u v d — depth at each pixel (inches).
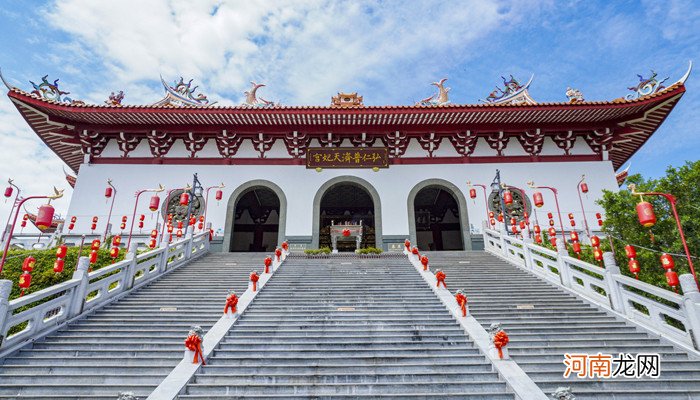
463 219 837.8
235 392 245.0
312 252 674.2
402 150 896.9
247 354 296.8
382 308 396.2
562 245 481.7
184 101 861.8
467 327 335.0
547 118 810.2
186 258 620.1
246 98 906.7
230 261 629.3
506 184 861.8
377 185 876.0
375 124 847.1
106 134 859.4
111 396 249.1
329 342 314.2
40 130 840.9
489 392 245.0
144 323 362.3
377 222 845.8
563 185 855.1
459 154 898.1
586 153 884.0
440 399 235.9
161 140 866.8
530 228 808.3
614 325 357.4
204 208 844.0
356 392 246.5
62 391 257.1
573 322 361.7
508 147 896.9
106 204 828.6
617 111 778.8
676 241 377.7
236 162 887.1
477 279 502.9
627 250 389.4
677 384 260.8
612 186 847.1
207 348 292.7
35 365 284.5
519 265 577.0
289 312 383.2
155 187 853.8
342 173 886.4
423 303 410.6
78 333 341.1
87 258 394.3
